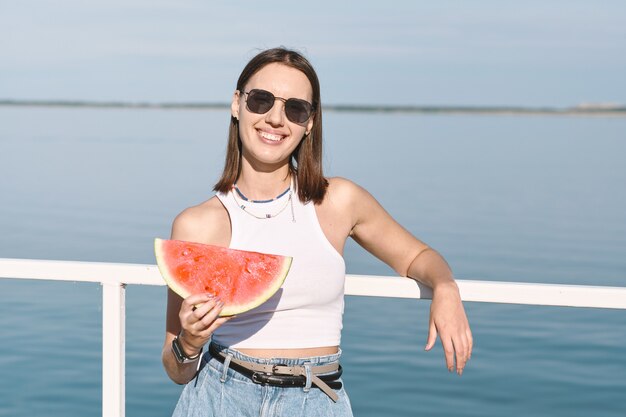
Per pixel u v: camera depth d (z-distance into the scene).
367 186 23.97
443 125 75.94
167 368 2.79
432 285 2.80
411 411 6.87
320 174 2.89
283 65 2.84
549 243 15.36
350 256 13.69
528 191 23.61
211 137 53.38
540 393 7.29
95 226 16.70
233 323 2.75
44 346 8.17
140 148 40.97
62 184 24.84
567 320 9.77
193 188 23.66
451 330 2.67
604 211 19.70
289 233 2.81
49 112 113.62
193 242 2.79
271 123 2.79
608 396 7.21
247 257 2.74
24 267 2.94
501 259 13.88
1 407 6.50
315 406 2.68
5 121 80.19
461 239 15.74
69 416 6.41
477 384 7.56
